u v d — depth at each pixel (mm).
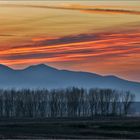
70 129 139750
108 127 140875
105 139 123125
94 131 135125
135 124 141625
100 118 159000
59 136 128000
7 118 160750
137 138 125250
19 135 129625
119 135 128625
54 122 152875
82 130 138000
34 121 154250
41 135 131000
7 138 123438
